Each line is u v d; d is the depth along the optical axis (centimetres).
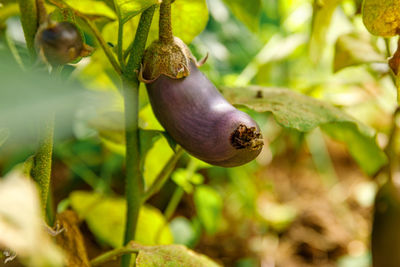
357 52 80
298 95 71
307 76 144
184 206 138
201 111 51
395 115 88
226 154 50
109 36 68
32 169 50
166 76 52
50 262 34
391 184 84
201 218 112
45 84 44
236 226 134
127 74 56
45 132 50
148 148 64
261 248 130
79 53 44
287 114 62
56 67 46
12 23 92
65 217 63
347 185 164
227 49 146
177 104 52
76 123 110
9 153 99
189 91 52
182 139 52
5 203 36
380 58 79
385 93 118
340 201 153
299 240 135
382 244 84
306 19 137
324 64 137
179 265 58
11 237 34
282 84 140
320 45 83
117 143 81
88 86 86
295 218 142
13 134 53
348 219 144
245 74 124
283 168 168
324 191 159
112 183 138
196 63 54
